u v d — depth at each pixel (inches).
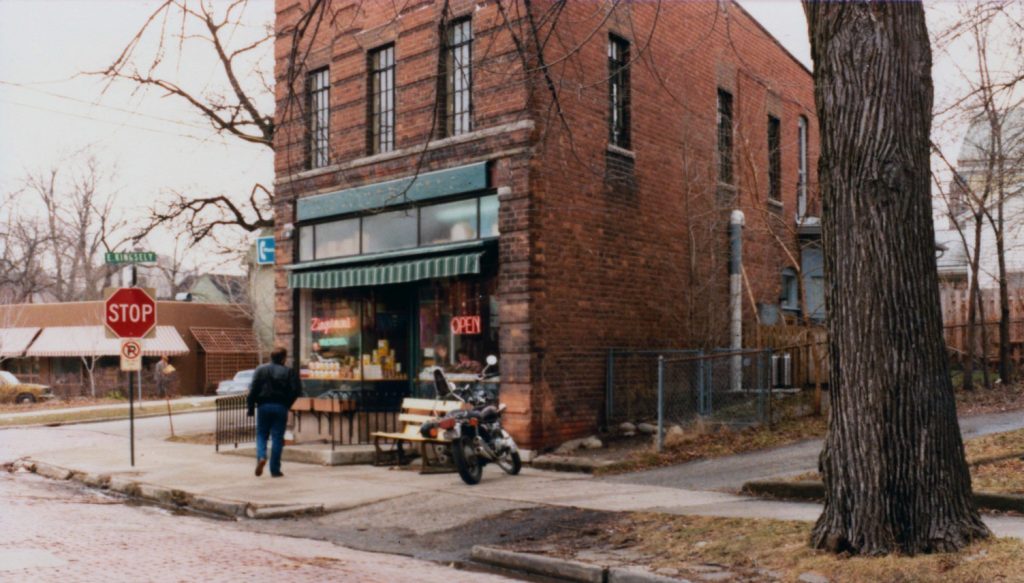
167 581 276.5
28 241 2379.4
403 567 317.7
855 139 273.1
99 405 1386.6
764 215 702.5
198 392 1939.0
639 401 622.2
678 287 679.1
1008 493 341.1
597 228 602.9
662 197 667.4
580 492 434.3
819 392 629.6
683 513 359.9
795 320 766.5
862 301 271.6
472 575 307.1
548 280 561.6
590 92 595.5
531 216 551.8
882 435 267.7
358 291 674.8
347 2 669.9
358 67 663.8
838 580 251.1
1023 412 585.6
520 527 366.3
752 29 791.7
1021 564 238.8
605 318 605.9
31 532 360.2
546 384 556.1
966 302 820.0
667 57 676.7
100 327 1868.8
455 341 611.2
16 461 644.1
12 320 2026.3
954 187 775.7
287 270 711.7
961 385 724.7
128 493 504.1
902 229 270.2
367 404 637.3
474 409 504.7
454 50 604.1
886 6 271.9
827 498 282.0
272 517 420.2
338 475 527.8
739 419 608.4
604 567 288.0
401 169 628.1
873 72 271.7
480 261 582.9
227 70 629.6
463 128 605.0
